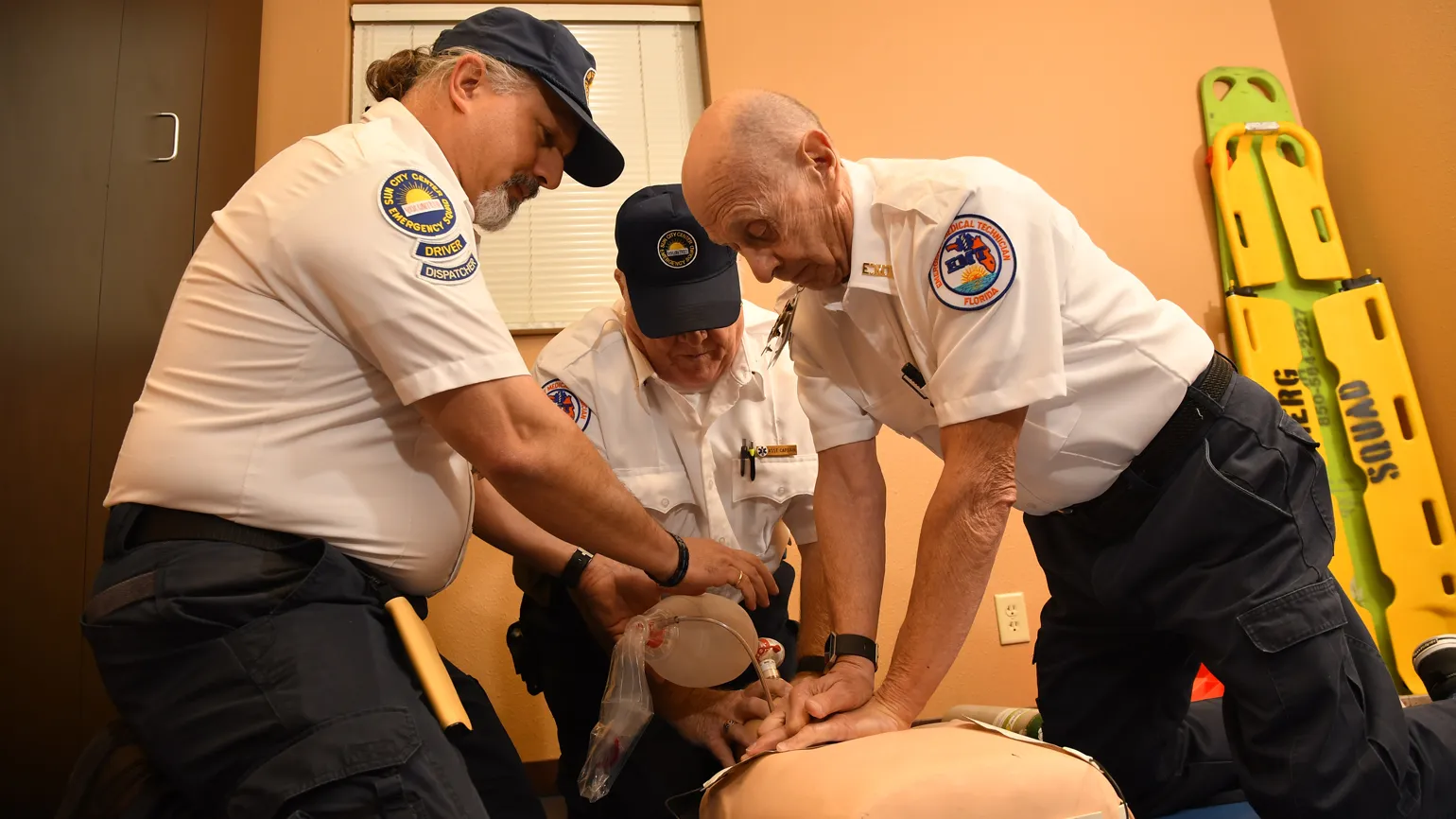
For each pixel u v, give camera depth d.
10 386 2.27
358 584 1.18
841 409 1.61
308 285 1.21
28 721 2.13
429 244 1.23
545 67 1.51
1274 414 1.44
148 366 2.37
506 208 1.55
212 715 1.06
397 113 1.40
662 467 1.99
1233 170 2.97
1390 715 1.38
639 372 1.97
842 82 2.88
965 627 1.29
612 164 1.65
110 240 2.41
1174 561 1.45
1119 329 1.40
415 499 1.29
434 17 2.78
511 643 1.94
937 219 1.31
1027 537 2.70
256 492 1.16
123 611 1.10
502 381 1.24
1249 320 2.84
